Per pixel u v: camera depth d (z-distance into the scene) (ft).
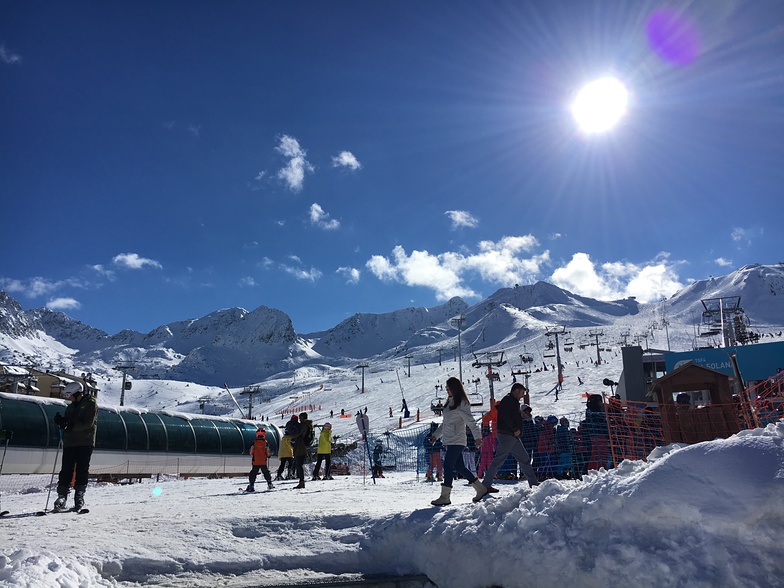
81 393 31.32
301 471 46.19
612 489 16.34
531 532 17.12
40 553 17.72
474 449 48.60
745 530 14.25
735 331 173.17
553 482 18.66
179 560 19.80
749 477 14.78
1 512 29.25
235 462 109.29
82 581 17.31
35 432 76.18
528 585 16.44
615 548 15.15
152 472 93.15
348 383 512.22
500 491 31.99
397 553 20.70
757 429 16.52
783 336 362.74
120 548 20.06
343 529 22.44
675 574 14.05
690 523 14.83
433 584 18.98
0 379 117.80
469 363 472.03
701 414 37.83
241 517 23.71
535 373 328.49
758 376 87.40
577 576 15.49
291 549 21.04
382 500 30.48
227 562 19.97
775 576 13.42
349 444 146.61
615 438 38.37
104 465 85.92
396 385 410.31
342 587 18.49
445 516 20.51
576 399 199.41
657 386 43.65
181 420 102.73
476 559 18.06
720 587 13.50
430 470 49.19
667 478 15.61
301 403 428.97
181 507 29.04
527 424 44.32
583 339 535.60
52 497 46.96
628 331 572.51
